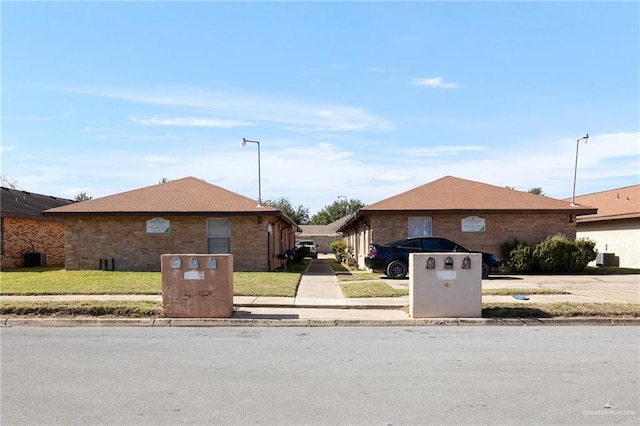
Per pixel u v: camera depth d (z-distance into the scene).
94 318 12.30
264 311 13.27
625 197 31.64
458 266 12.42
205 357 8.59
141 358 8.52
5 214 26.53
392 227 24.56
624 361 8.33
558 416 5.79
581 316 12.50
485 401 6.29
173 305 12.42
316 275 23.34
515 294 15.87
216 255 12.45
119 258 24.44
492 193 25.95
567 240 23.67
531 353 8.91
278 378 7.28
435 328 11.58
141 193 26.08
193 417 5.74
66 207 24.48
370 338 10.32
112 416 5.78
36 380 7.18
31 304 12.96
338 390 6.72
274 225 28.14
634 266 28.62
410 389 6.77
